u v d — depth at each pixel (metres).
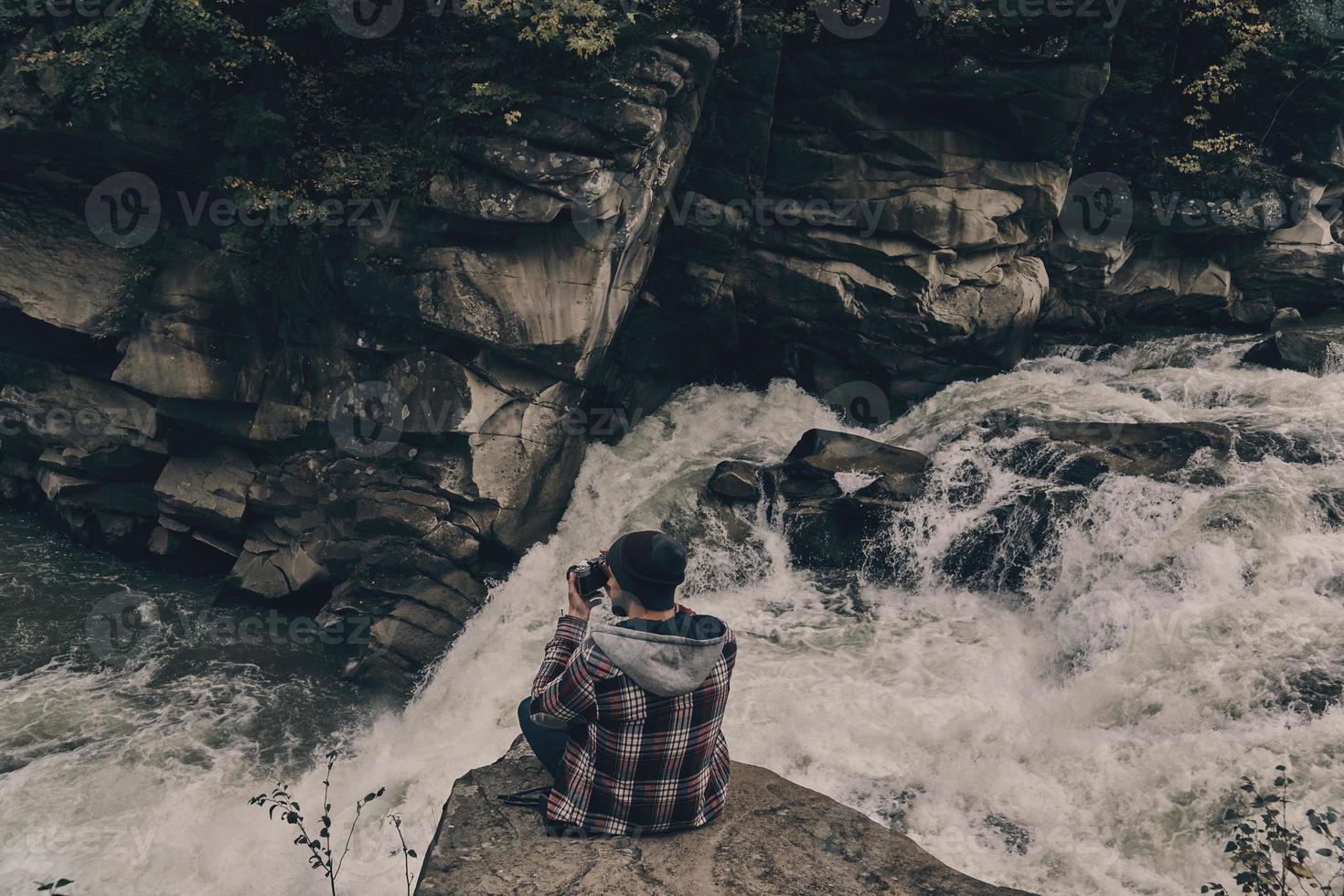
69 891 6.32
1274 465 8.73
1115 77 12.38
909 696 7.18
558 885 2.94
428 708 8.93
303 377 10.23
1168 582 7.59
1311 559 7.33
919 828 5.64
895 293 12.04
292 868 6.58
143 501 11.30
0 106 9.62
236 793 7.50
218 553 11.38
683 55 9.67
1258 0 12.20
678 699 3.05
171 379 10.42
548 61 9.33
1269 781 5.31
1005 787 5.87
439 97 9.45
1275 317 13.57
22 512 12.18
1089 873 5.09
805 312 12.29
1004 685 7.25
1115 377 12.52
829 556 9.62
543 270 9.59
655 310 12.23
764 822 3.36
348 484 10.13
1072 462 8.98
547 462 10.32
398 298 9.60
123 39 9.20
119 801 7.29
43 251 10.48
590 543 10.41
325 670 9.52
